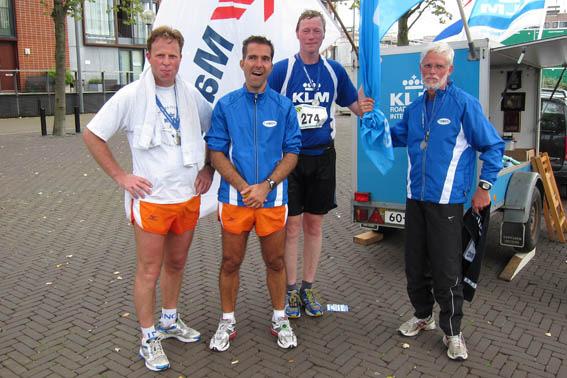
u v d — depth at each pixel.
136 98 3.17
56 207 7.79
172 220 3.31
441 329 3.91
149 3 25.45
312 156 3.94
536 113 6.68
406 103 5.16
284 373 3.36
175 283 3.66
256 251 5.76
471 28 6.89
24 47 22.89
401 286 4.83
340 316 4.19
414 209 3.62
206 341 3.76
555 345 3.69
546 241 6.21
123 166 11.36
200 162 3.37
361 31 3.52
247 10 4.21
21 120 20.80
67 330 3.92
